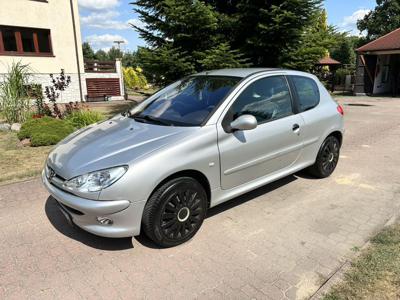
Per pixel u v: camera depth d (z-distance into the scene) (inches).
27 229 146.2
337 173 214.5
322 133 192.2
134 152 122.2
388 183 197.3
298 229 144.2
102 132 147.1
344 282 108.2
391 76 871.7
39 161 243.3
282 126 165.0
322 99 197.0
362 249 126.8
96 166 118.3
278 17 333.7
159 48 372.2
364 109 533.6
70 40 700.0
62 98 698.8
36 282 112.3
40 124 313.3
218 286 109.1
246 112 150.9
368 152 267.3
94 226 119.2
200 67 373.7
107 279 113.2
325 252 127.0
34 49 669.9
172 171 123.1
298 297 103.9
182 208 129.3
